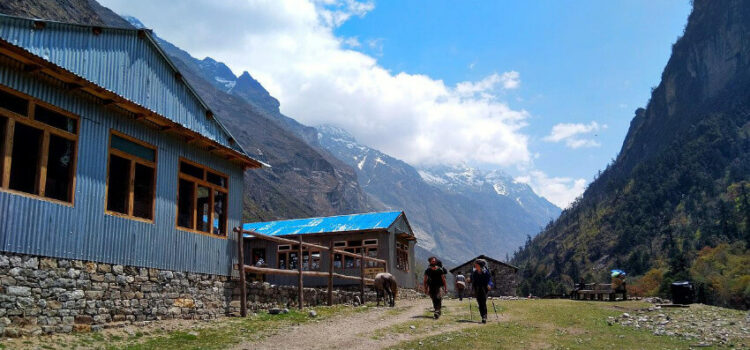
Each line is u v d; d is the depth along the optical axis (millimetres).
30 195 12953
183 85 19391
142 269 16156
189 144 18938
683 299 23891
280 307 21000
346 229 39000
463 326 16328
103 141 15305
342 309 20953
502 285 44969
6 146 12492
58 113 14039
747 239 145625
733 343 13531
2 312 12000
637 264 175875
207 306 18625
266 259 39844
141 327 15031
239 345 12961
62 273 13555
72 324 13617
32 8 81875
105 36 15914
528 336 14617
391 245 39000
